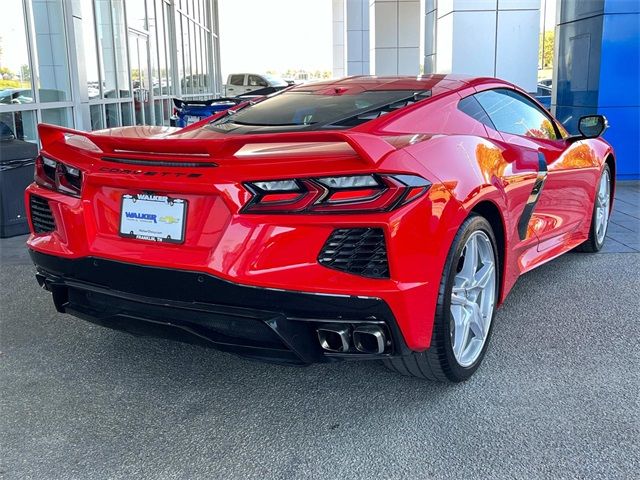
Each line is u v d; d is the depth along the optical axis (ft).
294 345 7.41
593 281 14.07
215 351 10.68
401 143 7.84
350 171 7.08
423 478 7.00
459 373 8.83
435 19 39.22
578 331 11.16
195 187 7.57
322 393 9.11
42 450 7.72
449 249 7.91
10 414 8.59
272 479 7.08
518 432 7.87
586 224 15.10
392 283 7.20
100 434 8.07
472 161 8.71
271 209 7.29
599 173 15.17
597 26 26.61
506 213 9.70
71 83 30.45
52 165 9.34
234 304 7.47
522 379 9.31
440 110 10.17
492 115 11.32
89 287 8.59
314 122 10.19
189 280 7.59
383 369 9.85
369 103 10.65
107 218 8.44
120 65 41.01
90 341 11.15
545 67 64.28
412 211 7.27
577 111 28.73
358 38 94.94
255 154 7.81
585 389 8.96
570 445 7.55
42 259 9.05
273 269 7.23
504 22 34.68
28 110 26.40
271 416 8.48
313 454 7.55
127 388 9.36
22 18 25.96
